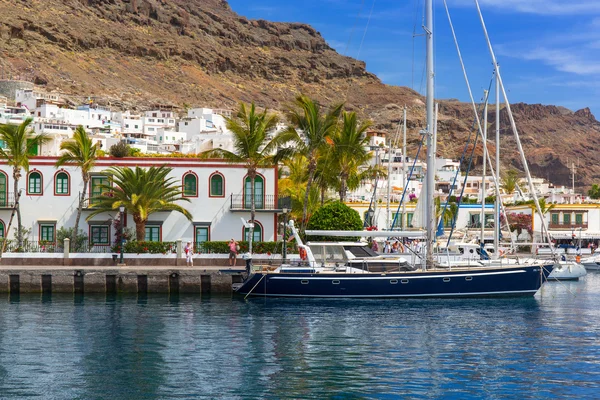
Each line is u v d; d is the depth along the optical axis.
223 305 41.72
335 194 82.94
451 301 43.59
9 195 55.84
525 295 45.44
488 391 23.17
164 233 55.91
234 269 44.81
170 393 22.88
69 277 46.78
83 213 56.03
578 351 29.16
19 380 24.30
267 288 44.12
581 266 64.56
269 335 32.41
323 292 43.75
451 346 30.11
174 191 56.12
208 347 29.69
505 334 32.91
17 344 30.08
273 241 54.19
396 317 37.62
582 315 38.84
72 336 31.89
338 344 30.44
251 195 54.00
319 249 45.84
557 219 99.06
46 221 55.84
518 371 25.78
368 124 65.31
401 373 25.42
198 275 46.75
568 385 23.92
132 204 51.81
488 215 101.69
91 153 54.66
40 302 42.69
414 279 43.81
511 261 49.38
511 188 142.38
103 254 50.59
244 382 24.16
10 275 46.62
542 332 33.47
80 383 23.98
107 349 29.20
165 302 42.97
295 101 57.12
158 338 31.56
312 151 57.09
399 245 61.34
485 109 60.94
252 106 54.91
